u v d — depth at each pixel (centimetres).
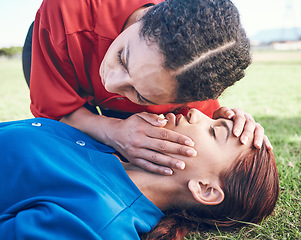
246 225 155
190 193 142
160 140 142
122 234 120
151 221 138
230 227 152
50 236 110
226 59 109
